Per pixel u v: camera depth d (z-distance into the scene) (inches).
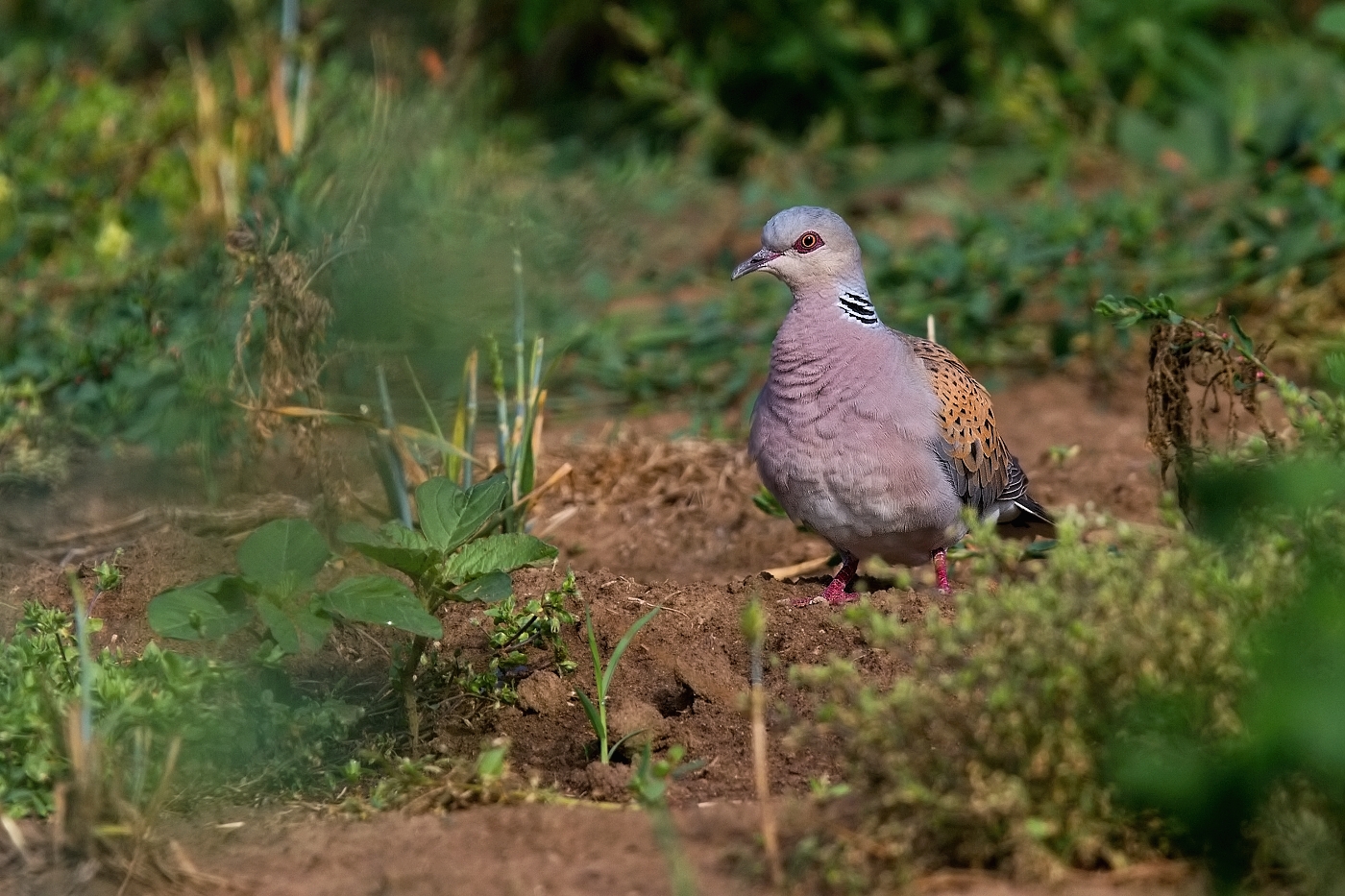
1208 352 361.4
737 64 863.7
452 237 522.6
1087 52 803.4
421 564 301.1
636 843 266.2
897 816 248.4
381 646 351.3
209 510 429.1
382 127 528.1
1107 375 566.6
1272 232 574.9
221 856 271.4
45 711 283.7
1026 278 576.7
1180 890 241.4
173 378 480.1
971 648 323.0
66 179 638.5
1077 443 516.1
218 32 823.1
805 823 265.4
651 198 765.9
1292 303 553.3
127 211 623.5
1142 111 794.8
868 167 805.2
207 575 383.9
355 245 422.0
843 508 379.2
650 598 366.0
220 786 292.8
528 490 408.8
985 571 261.0
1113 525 320.5
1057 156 734.5
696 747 315.0
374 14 781.9
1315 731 225.3
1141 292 569.6
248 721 301.4
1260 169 593.0
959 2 829.2
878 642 282.8
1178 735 242.4
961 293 585.9
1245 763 231.5
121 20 793.6
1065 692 240.4
